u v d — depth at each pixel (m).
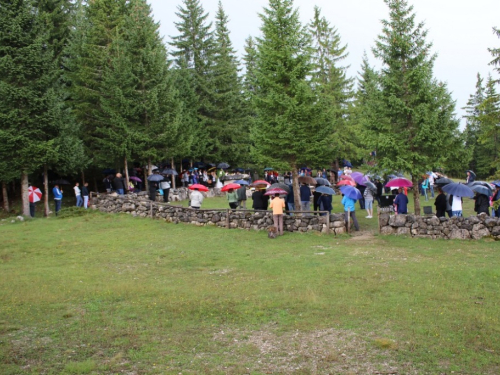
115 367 6.66
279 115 21.53
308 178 23.50
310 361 6.88
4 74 24.17
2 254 15.68
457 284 10.68
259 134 22.33
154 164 37.31
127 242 17.66
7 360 6.86
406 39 18.95
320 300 9.78
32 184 32.25
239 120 40.03
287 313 9.07
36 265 14.18
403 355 6.95
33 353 7.17
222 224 19.97
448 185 17.45
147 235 18.91
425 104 18.33
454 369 6.46
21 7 24.33
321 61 39.25
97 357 7.05
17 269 13.54
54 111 24.77
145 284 11.65
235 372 6.47
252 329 8.27
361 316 8.71
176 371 6.52
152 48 31.16
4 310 9.30
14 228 20.95
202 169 40.34
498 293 9.94
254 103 22.34
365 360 6.84
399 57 19.55
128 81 28.92
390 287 10.58
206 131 37.59
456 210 17.80
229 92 37.97
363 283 11.03
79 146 27.27
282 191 18.45
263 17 22.44
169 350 7.32
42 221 22.80
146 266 14.07
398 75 19.39
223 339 7.82
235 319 8.77
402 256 14.03
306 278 11.73
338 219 17.86
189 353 7.21
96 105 31.30
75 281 11.95
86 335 7.94
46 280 12.00
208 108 37.41
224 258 14.80
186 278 12.41
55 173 33.88
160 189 29.02
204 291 10.80
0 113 23.55
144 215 22.75
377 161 20.17
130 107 29.16
